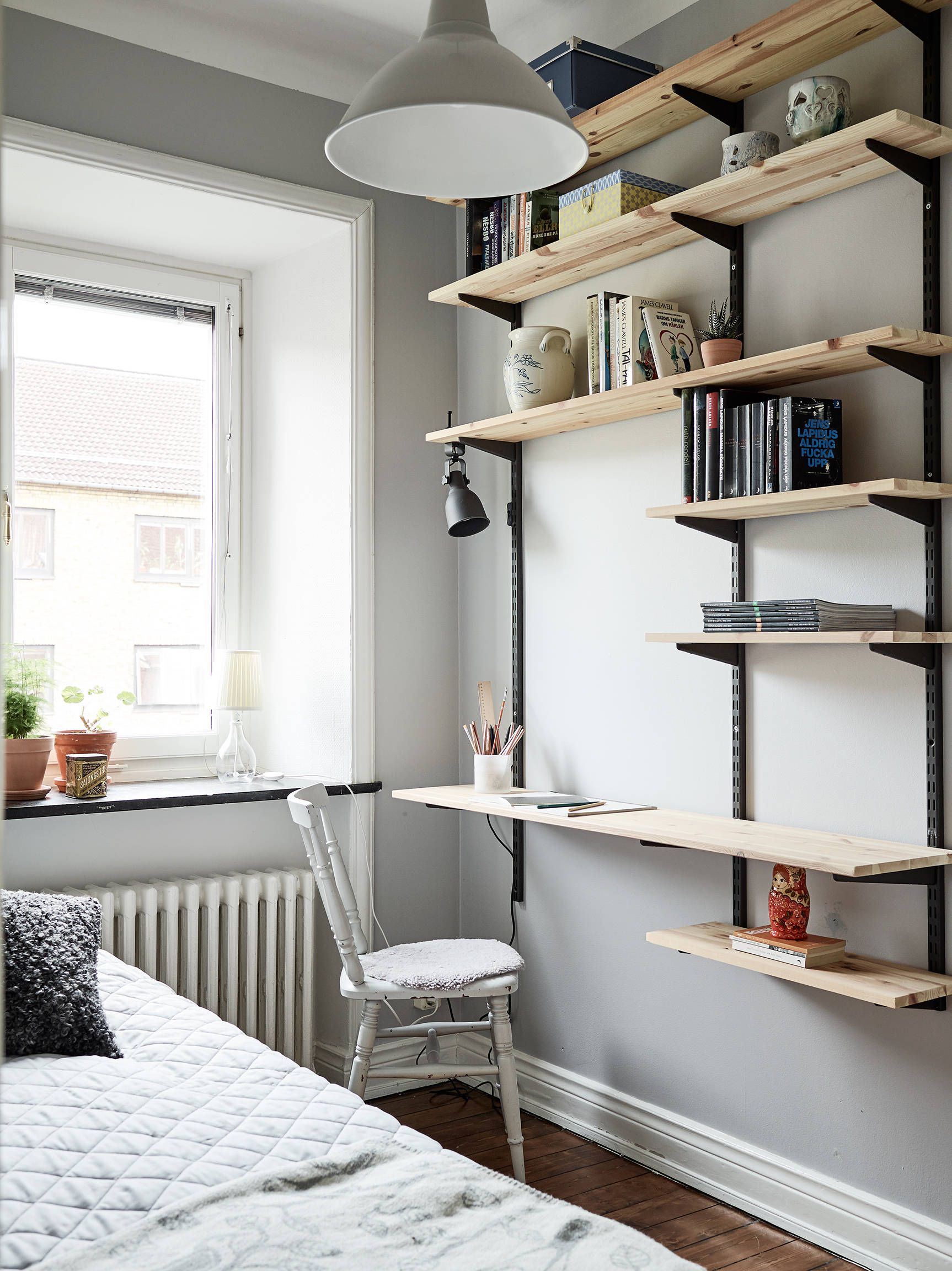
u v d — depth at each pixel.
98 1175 1.41
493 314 2.97
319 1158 1.46
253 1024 2.87
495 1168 2.56
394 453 3.16
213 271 3.38
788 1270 2.10
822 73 2.19
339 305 3.12
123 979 2.23
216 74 2.87
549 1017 2.92
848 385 2.14
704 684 2.48
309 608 3.23
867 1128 2.12
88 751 2.87
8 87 2.56
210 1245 1.22
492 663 3.16
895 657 1.94
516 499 3.01
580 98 2.46
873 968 2.01
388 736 3.14
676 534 2.54
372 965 2.55
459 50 1.50
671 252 2.55
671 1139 2.53
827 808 2.20
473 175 1.74
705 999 2.47
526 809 2.51
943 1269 1.97
